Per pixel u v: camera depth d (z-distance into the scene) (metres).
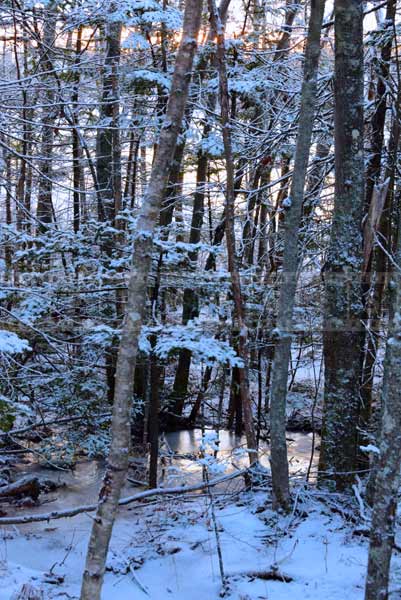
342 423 5.12
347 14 4.93
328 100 6.69
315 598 3.49
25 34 7.58
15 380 6.59
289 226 4.50
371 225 5.35
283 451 4.69
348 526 4.47
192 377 11.50
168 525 5.03
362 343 5.72
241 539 4.42
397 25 5.88
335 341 5.14
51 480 6.62
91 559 2.88
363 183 5.10
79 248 6.61
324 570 3.84
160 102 8.45
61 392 6.95
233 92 8.39
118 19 7.08
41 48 7.50
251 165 7.82
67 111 8.44
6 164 9.31
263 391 10.12
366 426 6.25
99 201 9.24
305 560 3.99
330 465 5.13
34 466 7.29
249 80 7.70
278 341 4.61
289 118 7.37
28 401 7.09
